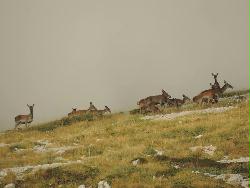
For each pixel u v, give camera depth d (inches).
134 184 2874.0
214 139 3791.8
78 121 5639.8
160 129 4488.2
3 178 3164.4
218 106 5290.4
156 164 3211.1
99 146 4111.7
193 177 2965.1
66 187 2994.6
